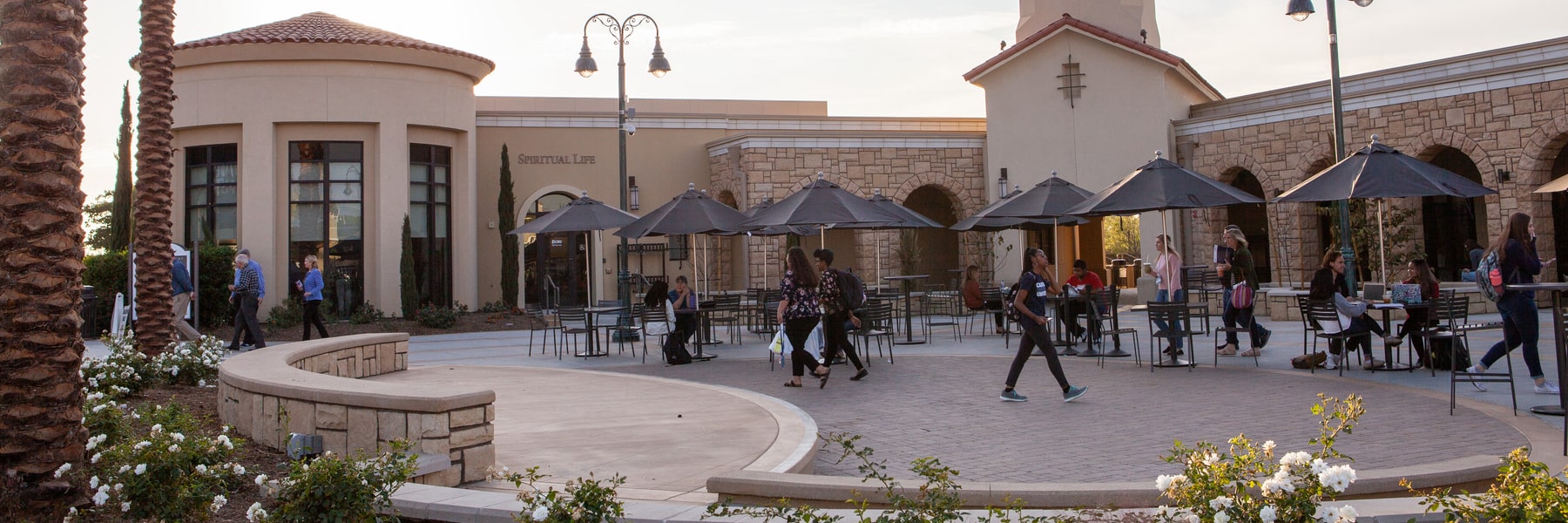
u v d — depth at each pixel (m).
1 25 6.14
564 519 4.62
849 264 31.34
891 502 4.68
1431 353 11.65
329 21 26.19
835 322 12.53
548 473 7.21
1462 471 5.70
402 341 14.62
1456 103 22.31
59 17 6.18
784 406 10.19
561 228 17.47
